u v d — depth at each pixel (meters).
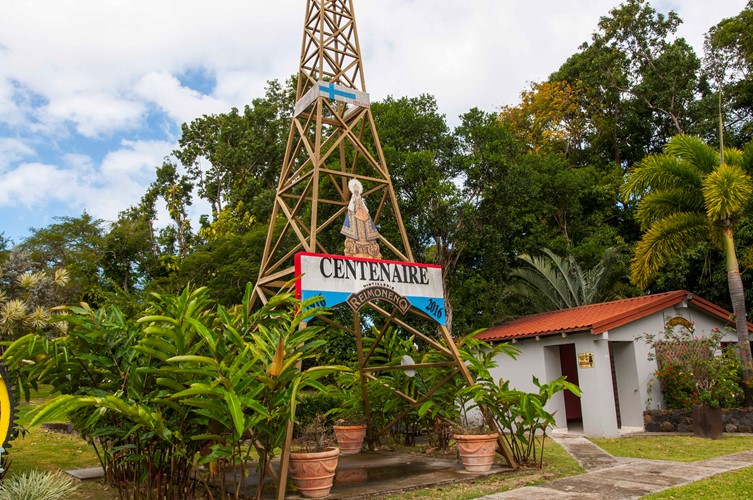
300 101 10.93
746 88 26.12
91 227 35.84
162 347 6.69
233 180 36.34
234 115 37.94
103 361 7.17
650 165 14.97
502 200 19.02
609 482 8.09
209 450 7.27
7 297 14.41
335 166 17.92
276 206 10.73
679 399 13.66
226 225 30.33
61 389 7.93
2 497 6.30
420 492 7.84
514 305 21.95
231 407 5.95
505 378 15.55
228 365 6.89
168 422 6.69
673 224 14.72
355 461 10.66
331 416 12.98
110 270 36.09
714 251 21.55
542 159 25.98
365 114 12.18
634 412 14.11
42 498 6.42
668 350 14.63
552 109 32.47
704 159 14.71
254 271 23.23
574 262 21.86
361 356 11.55
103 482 8.27
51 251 33.72
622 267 22.25
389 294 9.34
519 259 24.59
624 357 14.43
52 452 10.82
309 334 7.15
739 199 13.41
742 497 6.84
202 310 7.76
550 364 14.72
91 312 7.68
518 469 9.20
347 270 8.94
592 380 13.20
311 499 7.46
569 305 20.91
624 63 31.97
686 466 9.17
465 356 10.51
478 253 20.31
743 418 13.26
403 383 11.98
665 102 29.50
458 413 11.38
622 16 31.77
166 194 40.81
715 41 26.80
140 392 7.09
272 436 6.91
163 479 7.62
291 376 6.86
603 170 29.94
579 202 27.64
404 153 18.02
